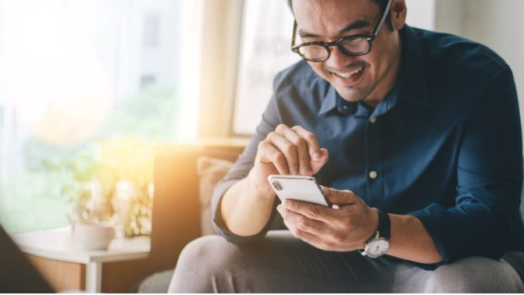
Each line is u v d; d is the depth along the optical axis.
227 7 3.78
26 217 2.89
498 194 1.55
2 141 2.85
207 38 3.70
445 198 1.66
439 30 3.70
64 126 3.05
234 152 2.73
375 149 1.69
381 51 1.52
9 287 0.69
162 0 3.48
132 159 2.62
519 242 1.65
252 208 1.59
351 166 1.72
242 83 3.76
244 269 1.64
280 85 1.85
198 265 1.65
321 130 1.76
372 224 1.42
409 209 1.67
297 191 1.38
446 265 1.46
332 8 1.46
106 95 3.23
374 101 1.70
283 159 1.46
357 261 1.66
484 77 1.63
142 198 2.64
